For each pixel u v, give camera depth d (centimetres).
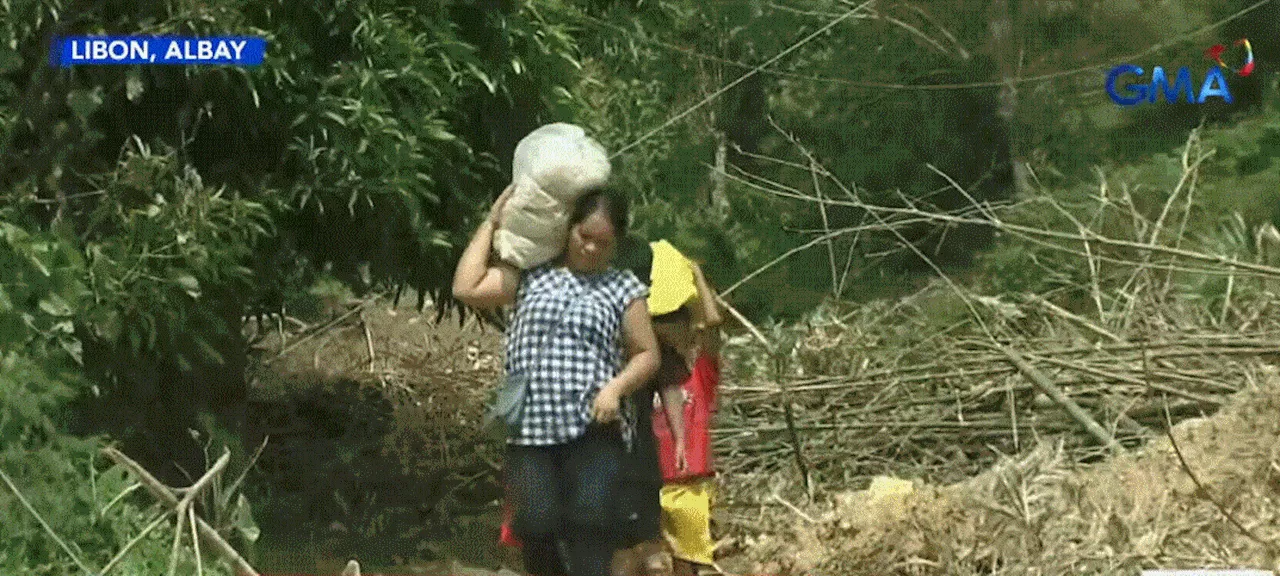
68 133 862
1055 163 1864
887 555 798
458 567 886
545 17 1009
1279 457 805
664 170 1670
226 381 947
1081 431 945
